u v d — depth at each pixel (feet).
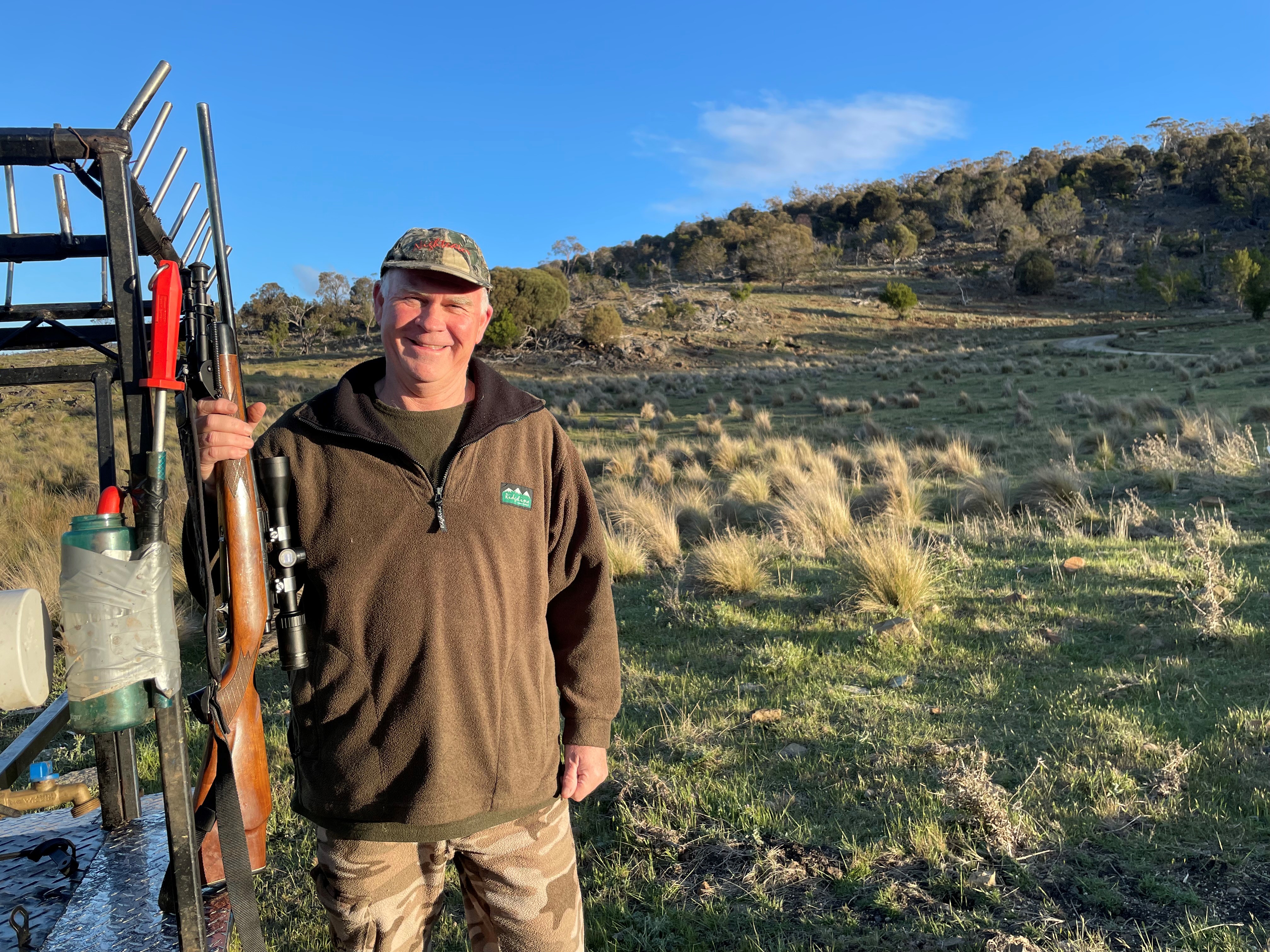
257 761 5.49
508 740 5.79
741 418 80.84
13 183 7.15
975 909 9.43
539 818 6.02
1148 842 10.34
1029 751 12.91
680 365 202.90
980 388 94.38
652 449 61.36
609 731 6.51
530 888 5.97
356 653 5.58
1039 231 416.46
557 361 200.64
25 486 47.16
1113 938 8.87
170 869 5.18
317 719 5.68
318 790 5.71
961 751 12.92
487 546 5.77
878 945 8.99
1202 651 16.38
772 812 11.73
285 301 301.02
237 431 5.22
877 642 18.45
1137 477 35.81
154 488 4.80
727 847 10.93
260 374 148.25
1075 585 21.39
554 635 6.64
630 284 407.85
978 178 504.84
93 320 7.55
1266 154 452.35
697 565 24.66
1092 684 15.29
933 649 17.87
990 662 16.90
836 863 10.43
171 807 4.98
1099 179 487.20
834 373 129.90
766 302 314.35
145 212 6.18
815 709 15.11
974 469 42.86
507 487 5.91
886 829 11.02
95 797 8.96
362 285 318.04
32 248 7.32
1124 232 429.79
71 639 4.68
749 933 9.37
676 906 9.96
